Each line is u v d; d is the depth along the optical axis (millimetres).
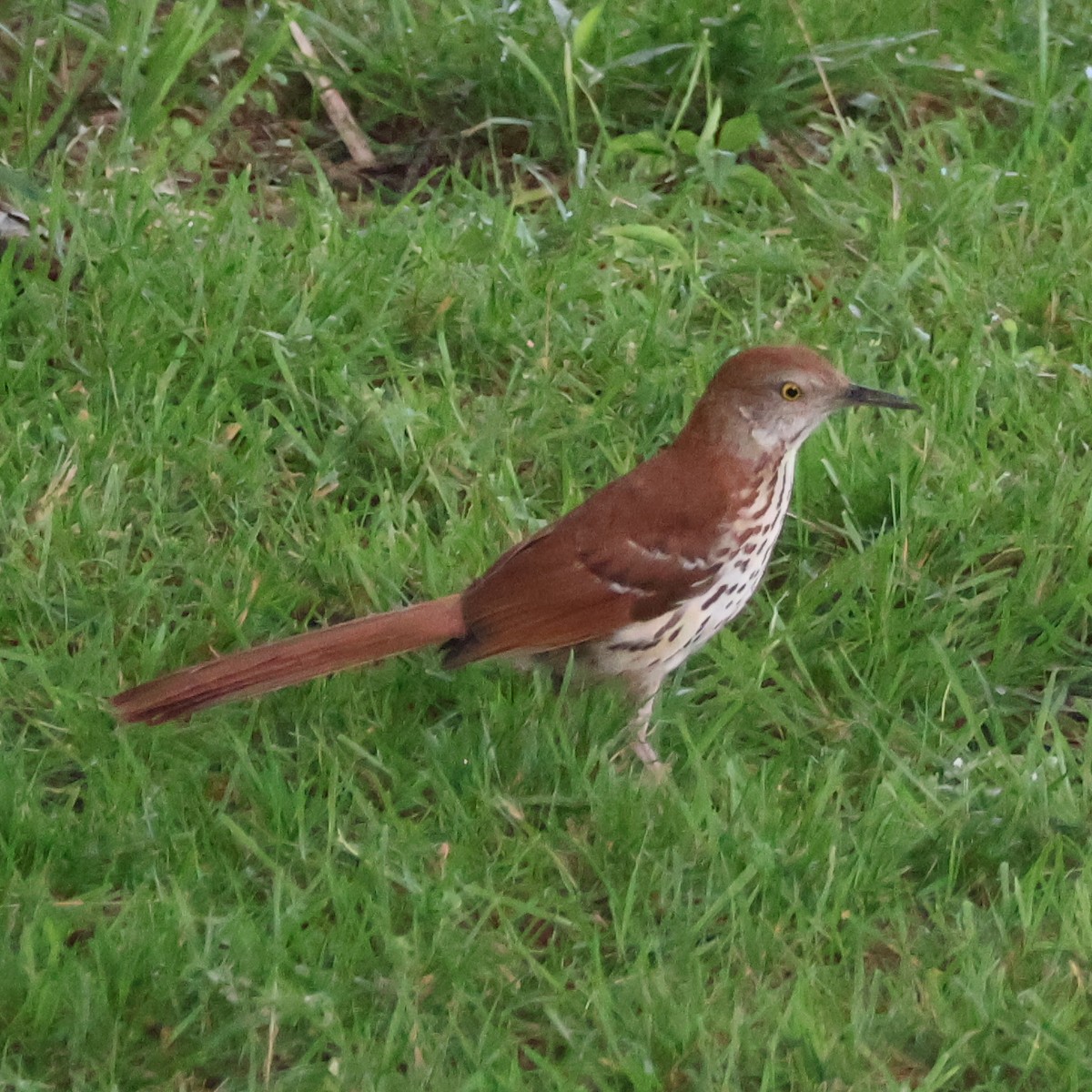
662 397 11148
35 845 7945
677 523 8594
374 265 11680
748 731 8992
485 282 11750
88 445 10211
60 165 12430
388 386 11211
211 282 11391
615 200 12766
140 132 12977
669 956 7699
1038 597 9773
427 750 8617
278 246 11930
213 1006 7316
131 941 7348
